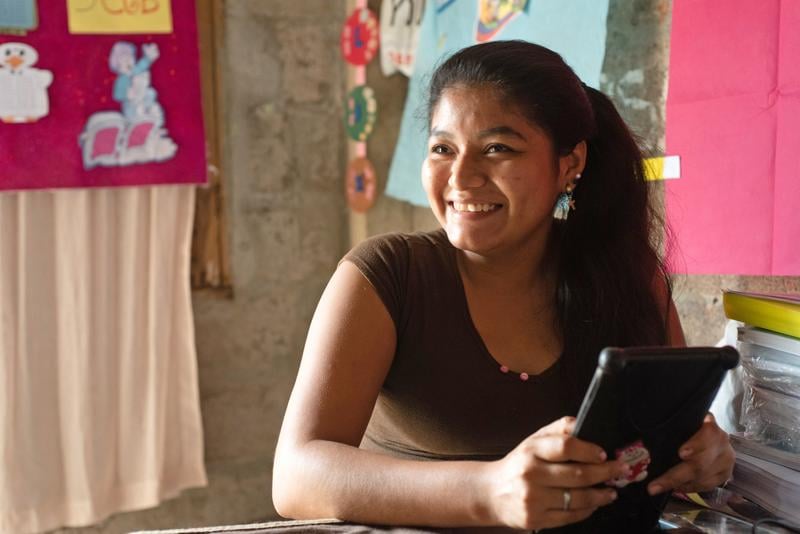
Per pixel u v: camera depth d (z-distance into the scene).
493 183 1.05
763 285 1.50
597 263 1.19
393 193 2.44
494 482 0.83
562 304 1.18
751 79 1.43
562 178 1.14
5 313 2.31
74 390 2.38
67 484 2.41
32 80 2.26
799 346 1.04
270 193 2.69
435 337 1.13
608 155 1.21
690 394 0.81
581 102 1.11
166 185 2.46
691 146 1.55
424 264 1.16
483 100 1.04
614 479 0.82
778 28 1.38
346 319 1.09
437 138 1.08
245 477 2.71
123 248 2.44
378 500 0.90
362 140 2.56
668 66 1.63
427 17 2.28
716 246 1.52
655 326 1.21
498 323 1.16
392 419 1.17
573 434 0.79
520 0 1.95
